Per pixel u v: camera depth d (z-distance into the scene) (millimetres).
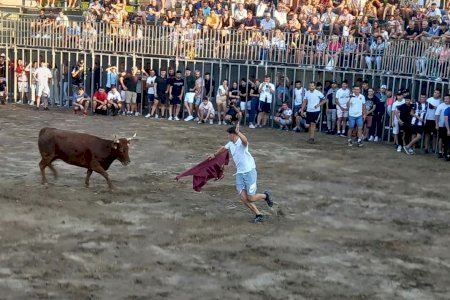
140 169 18750
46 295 10125
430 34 25719
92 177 17578
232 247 12562
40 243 12391
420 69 24297
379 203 16172
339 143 24125
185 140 23406
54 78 31578
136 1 37000
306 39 27547
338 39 26922
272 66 27969
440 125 21531
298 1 30859
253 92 27359
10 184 16453
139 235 13055
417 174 19391
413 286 11023
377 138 24969
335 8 29469
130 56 30484
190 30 29562
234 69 29875
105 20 31000
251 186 14055
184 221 14094
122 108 29438
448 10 27750
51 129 16328
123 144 15852
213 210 15023
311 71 27953
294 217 14703
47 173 17750
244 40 28672
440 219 15023
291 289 10711
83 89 29297
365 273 11523
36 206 14711
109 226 13547
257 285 10820
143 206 15109
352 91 24344
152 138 23578
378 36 26094
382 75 25672
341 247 12820
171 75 28406
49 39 31594
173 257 11922
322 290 10727
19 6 37531
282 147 22922
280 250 12492
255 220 14156
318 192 16953
